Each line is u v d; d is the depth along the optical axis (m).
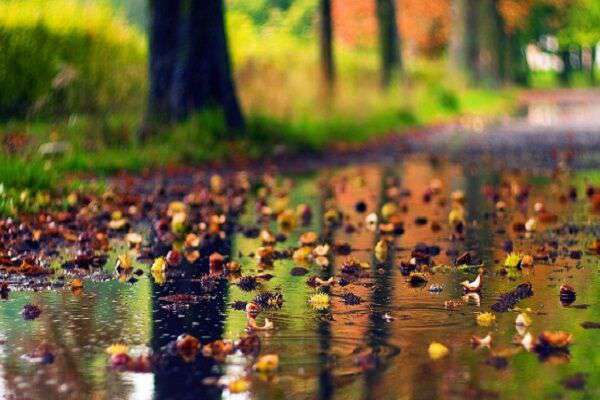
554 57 110.94
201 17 24.84
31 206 13.98
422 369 6.24
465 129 37.19
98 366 6.41
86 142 22.52
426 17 78.94
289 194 17.31
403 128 36.97
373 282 9.32
